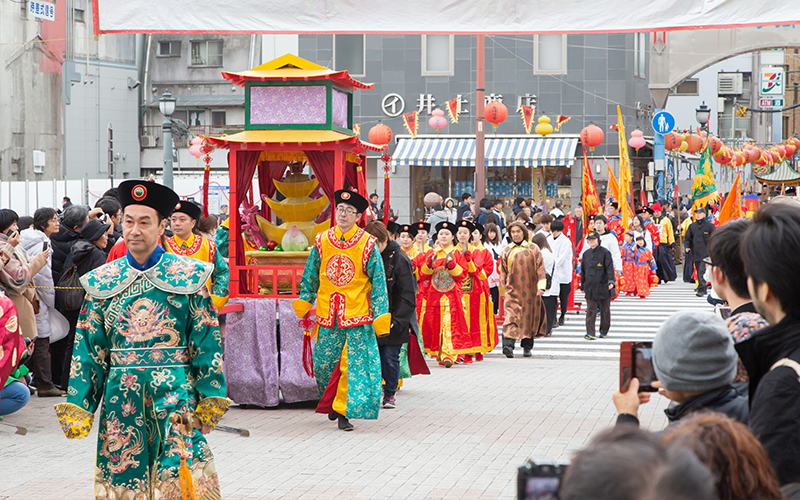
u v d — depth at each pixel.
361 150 9.86
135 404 4.66
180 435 4.66
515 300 13.52
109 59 44.47
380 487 6.22
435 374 11.88
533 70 34.16
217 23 8.29
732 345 2.98
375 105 34.69
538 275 13.54
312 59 35.06
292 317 9.42
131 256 4.77
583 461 1.55
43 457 7.28
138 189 4.69
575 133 34.06
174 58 45.19
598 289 15.20
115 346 4.71
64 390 10.38
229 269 9.43
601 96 34.00
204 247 8.59
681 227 29.06
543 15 8.05
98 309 4.73
